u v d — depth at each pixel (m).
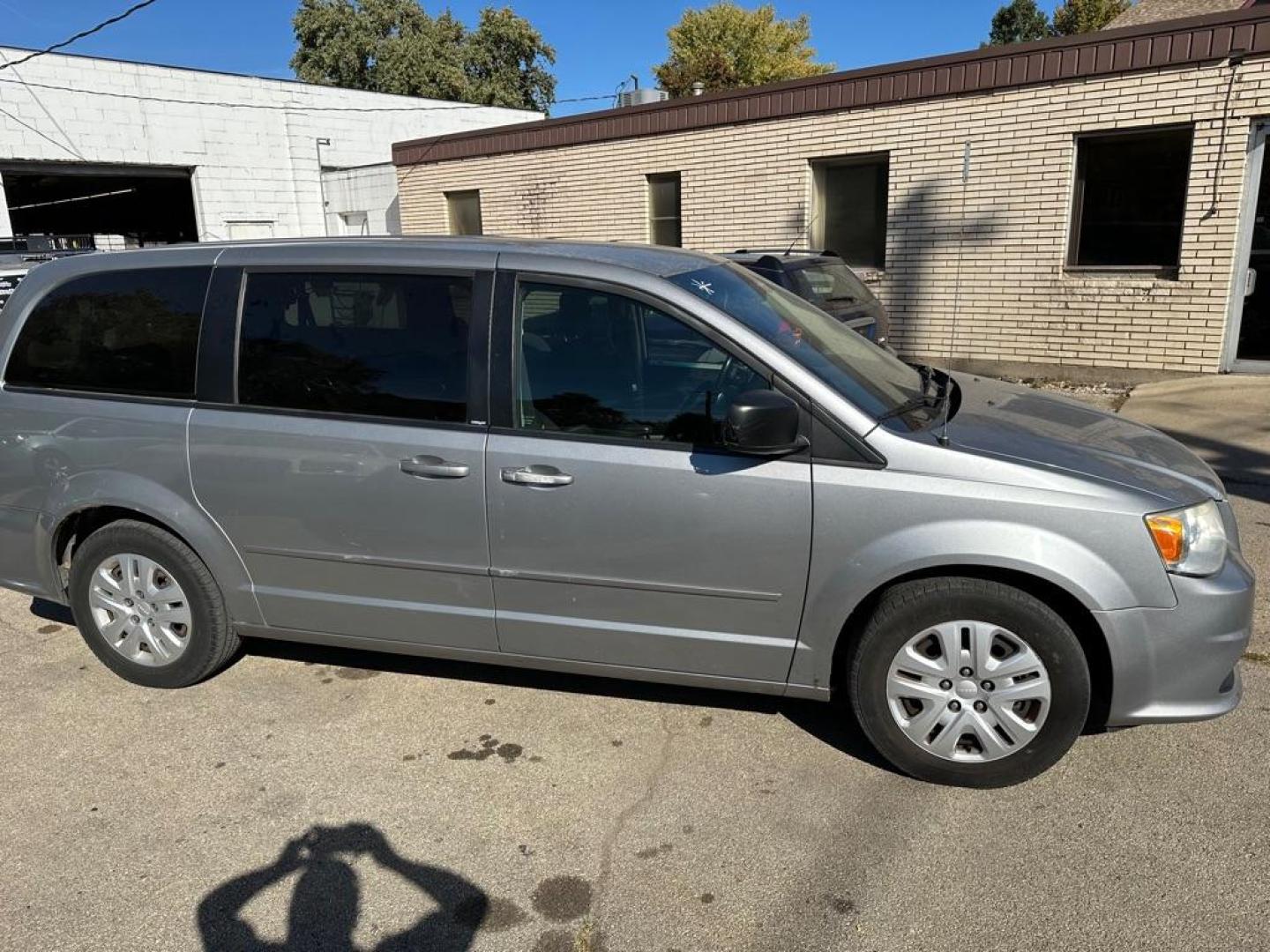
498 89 39.91
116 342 3.70
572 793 3.11
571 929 2.51
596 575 3.20
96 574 3.83
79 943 2.49
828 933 2.47
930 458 2.91
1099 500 2.82
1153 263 9.49
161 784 3.20
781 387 3.02
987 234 10.30
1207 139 8.79
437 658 3.65
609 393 3.16
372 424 3.34
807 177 11.62
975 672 2.96
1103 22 37.91
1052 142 9.66
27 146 18.84
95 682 3.94
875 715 3.07
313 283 3.46
